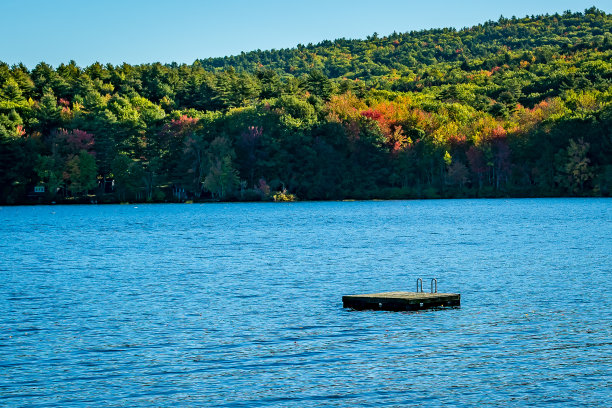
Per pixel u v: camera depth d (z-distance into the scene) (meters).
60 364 42.09
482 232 135.38
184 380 39.31
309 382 38.94
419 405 35.66
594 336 47.50
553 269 79.31
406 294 57.97
